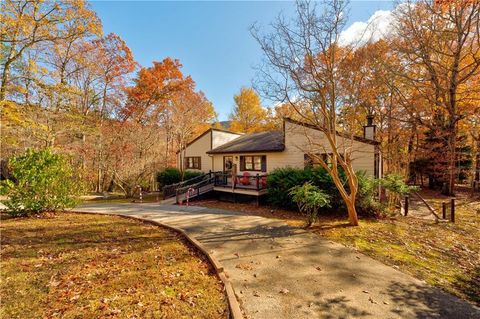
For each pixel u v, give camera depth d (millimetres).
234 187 14352
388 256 5898
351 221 8648
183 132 21891
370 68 10500
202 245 6312
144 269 4816
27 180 9500
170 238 7066
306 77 8547
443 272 5191
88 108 23281
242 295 4000
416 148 19969
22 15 14156
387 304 3822
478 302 4008
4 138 14469
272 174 12617
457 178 20812
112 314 3277
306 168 11914
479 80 14289
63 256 5395
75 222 8852
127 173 18250
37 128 15797
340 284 4434
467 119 16578
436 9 13781
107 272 4617
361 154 11875
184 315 3352
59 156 10453
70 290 3900
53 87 16672
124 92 25750
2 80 14883
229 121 35062
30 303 3516
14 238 6645
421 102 16906
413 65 15781
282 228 8133
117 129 22219
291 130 12867
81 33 16438
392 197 10977
